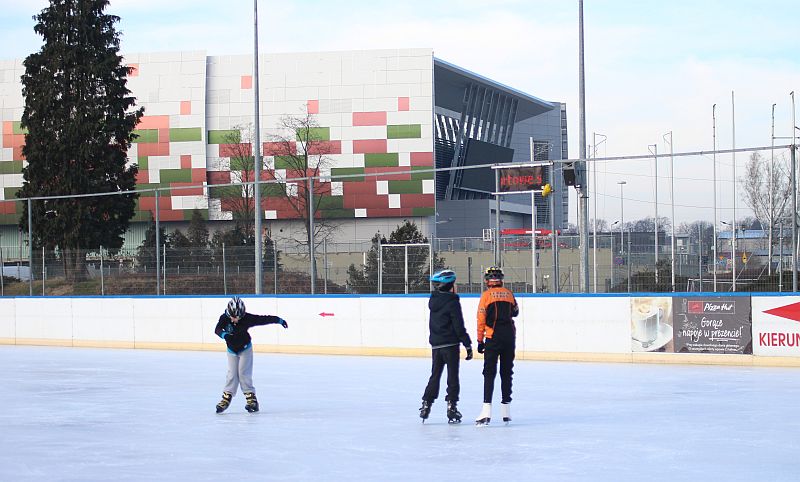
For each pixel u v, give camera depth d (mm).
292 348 26438
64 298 30594
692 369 20219
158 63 79062
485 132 101125
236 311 14055
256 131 30859
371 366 22016
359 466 9742
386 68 78125
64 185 53750
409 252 29406
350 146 78188
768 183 45125
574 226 54969
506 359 12547
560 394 16000
